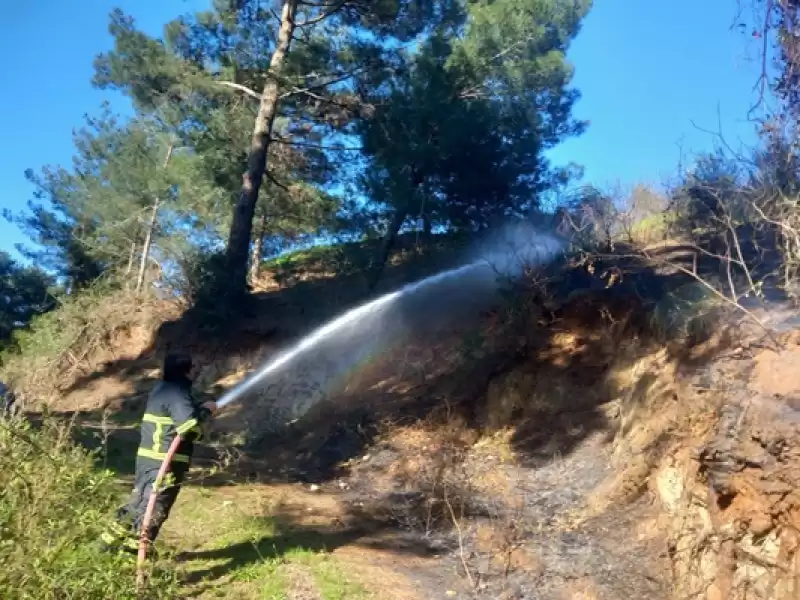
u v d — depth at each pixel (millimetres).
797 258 6488
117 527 4574
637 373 7863
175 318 20797
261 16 20906
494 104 18328
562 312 10469
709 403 5699
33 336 22922
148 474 5062
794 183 7059
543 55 19859
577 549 6000
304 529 6809
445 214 16766
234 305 18438
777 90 6680
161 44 22219
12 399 6117
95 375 19734
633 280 9969
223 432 12453
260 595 5109
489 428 9336
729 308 6762
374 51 18812
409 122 16656
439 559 6086
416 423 10031
